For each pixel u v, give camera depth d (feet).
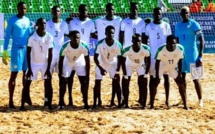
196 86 34.37
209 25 72.43
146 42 34.78
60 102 33.32
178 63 33.14
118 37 35.12
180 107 34.45
